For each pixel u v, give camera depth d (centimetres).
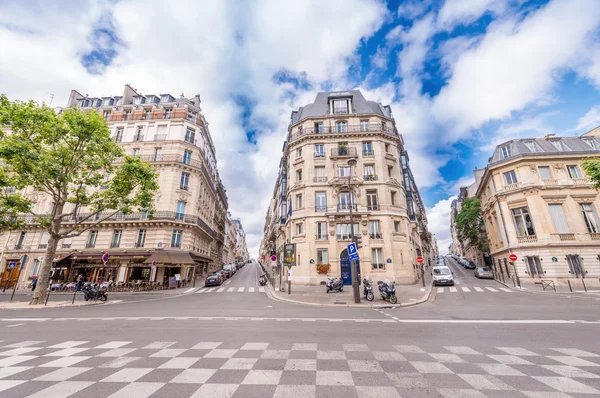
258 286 2383
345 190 2442
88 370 447
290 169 2778
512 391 362
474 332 714
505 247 2442
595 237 2100
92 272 2480
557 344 591
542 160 2336
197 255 2756
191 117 3125
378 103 3100
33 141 1509
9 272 2531
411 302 1329
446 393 358
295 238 2456
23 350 571
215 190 4056
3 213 1616
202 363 479
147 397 349
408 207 2830
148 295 1895
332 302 1371
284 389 372
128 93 3234
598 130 2720
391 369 447
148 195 1736
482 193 3197
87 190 2658
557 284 2033
